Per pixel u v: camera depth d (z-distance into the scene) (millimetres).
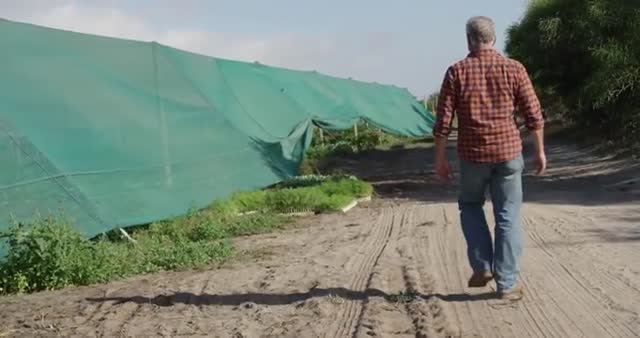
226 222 13594
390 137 50344
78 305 7410
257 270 8906
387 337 5719
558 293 6910
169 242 11625
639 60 24844
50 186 10648
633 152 26703
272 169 18000
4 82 11492
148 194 12703
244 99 20016
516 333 5707
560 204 15828
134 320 6652
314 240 11805
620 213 13070
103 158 12031
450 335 5672
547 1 28094
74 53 13453
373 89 35031
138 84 14375
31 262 8641
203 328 6238
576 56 28281
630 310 6281
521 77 6109
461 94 6160
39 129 11273
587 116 32875
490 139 6137
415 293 6980
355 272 8320
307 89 25438
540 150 6227
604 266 8117
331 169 32594
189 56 18250
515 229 6387
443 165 6375
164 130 14234
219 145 15820
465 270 8047
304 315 6500
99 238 11312
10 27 12602
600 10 25328
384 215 15148
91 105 12742
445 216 13656
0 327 6637
